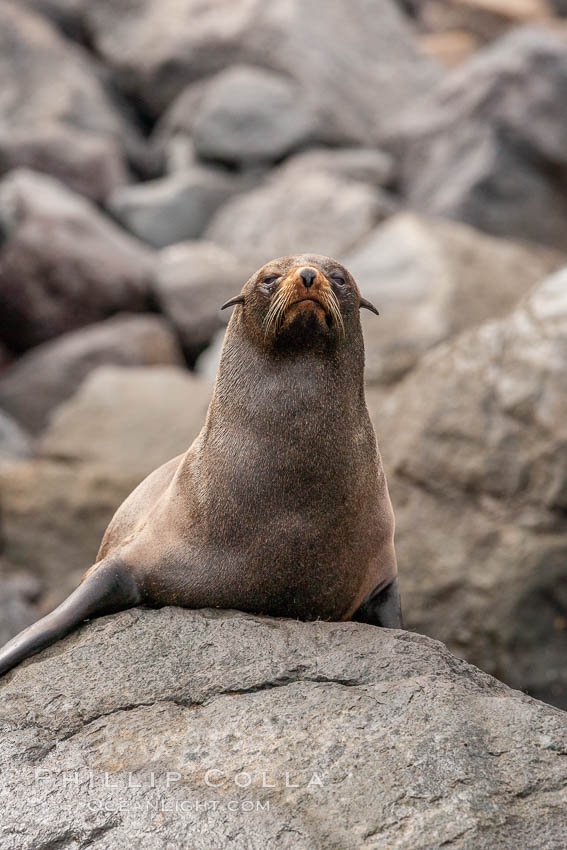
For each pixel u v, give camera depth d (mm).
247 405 21281
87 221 85000
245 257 86938
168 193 95125
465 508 46594
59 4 116125
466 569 45250
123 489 60281
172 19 111062
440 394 48594
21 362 79812
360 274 73625
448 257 72500
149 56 109625
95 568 21938
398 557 46812
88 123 104188
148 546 21766
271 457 20938
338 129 102188
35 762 17797
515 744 17219
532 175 89312
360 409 21969
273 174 97750
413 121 97250
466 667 19969
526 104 90000
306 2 109438
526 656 43625
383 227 77562
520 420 46188
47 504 59906
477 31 140500
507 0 145250
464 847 15445
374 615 23000
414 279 71438
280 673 19188
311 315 20328
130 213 94750
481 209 88438
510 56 92875
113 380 69312
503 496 45875
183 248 89375
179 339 82938
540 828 15820
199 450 21984
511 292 72250
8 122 101750
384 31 112938
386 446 49531
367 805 16203
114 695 19078
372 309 22828
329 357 21234
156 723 18328
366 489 21703
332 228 85438
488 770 16734
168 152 104750
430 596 45656
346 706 18172
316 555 21281
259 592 21469
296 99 102125
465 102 93688
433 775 16578
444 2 143750
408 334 66750
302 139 99562
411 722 17656
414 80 109750
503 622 43938
